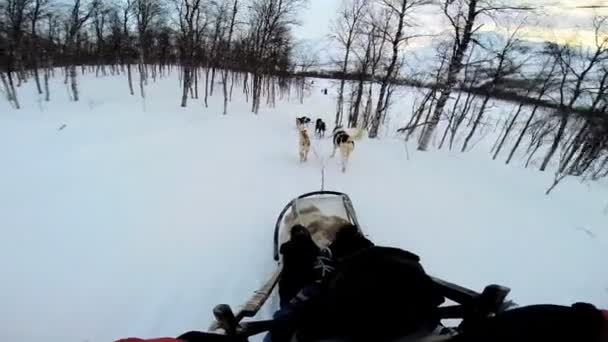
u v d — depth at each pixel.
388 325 1.24
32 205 5.87
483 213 6.89
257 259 4.39
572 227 6.66
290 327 1.58
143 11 28.72
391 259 1.43
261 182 7.85
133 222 5.38
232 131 15.75
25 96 27.50
